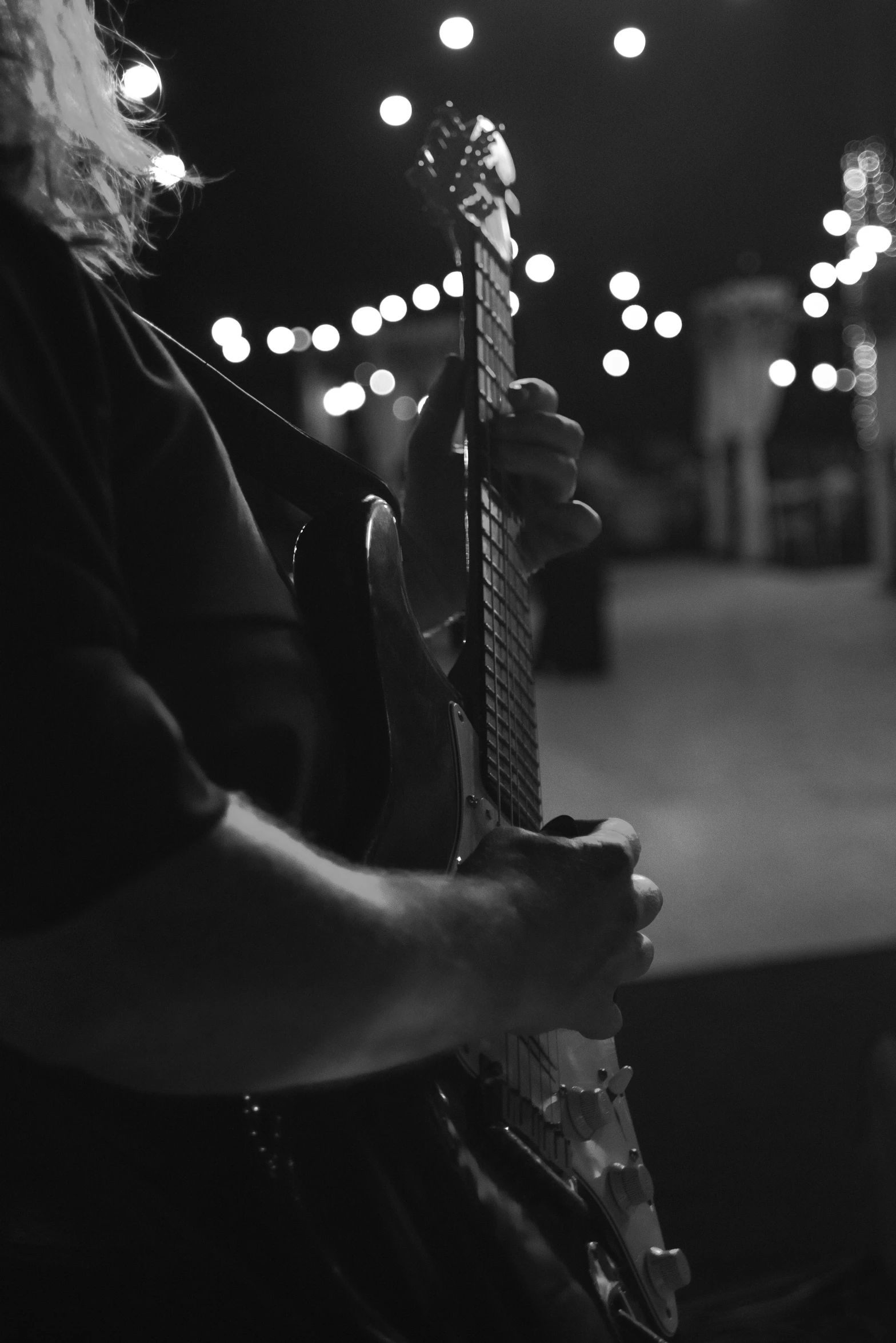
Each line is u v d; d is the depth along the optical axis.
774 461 15.23
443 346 11.21
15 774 0.41
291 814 0.54
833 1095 3.03
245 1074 0.45
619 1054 3.07
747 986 3.24
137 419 0.51
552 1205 0.62
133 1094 0.55
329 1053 0.46
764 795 5.11
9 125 0.57
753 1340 2.46
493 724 0.76
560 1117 0.71
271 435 0.71
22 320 0.46
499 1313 0.58
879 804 4.89
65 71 0.61
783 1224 2.85
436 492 1.01
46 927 0.41
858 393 12.00
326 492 0.71
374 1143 0.57
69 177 0.63
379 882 0.51
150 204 0.79
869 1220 2.82
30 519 0.43
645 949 0.63
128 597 0.50
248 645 0.54
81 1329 0.56
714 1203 2.87
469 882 0.55
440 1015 0.50
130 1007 0.42
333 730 0.59
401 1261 0.56
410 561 0.99
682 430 16.81
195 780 0.44
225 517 0.55
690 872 4.13
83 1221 0.57
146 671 0.51
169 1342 0.56
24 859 0.41
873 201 9.74
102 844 0.41
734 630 9.99
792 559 14.48
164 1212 0.55
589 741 6.36
